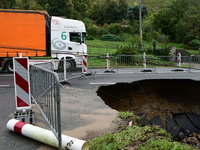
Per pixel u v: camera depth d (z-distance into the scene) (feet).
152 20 144.66
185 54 91.04
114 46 94.32
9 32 37.88
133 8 140.97
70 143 10.16
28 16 38.27
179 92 31.63
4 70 44.01
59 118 9.98
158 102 29.86
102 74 38.73
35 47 39.37
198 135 18.29
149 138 11.41
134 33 128.57
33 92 16.69
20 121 12.90
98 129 13.46
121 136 11.64
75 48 43.37
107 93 27.76
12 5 100.53
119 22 144.25
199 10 121.29
